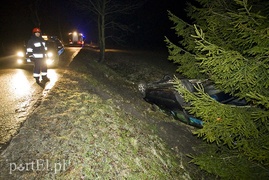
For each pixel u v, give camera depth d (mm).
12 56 22125
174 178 6188
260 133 5832
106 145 5617
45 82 9898
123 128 6664
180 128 9617
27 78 10836
